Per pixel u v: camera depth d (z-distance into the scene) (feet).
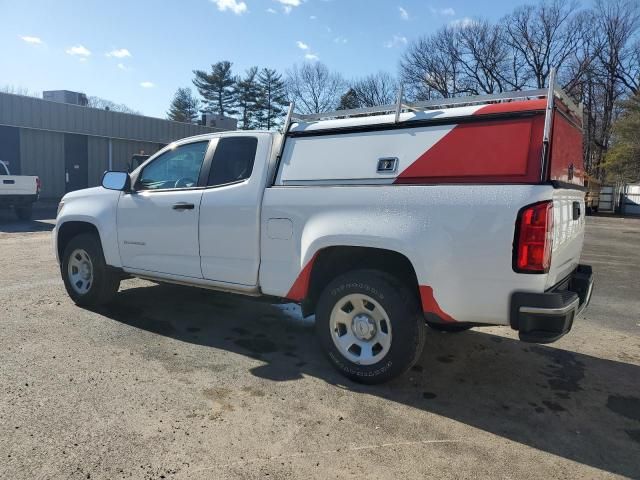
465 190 10.91
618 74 140.77
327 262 13.39
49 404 11.03
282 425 10.50
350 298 12.53
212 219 14.83
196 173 15.84
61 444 9.47
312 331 16.94
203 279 15.37
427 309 11.36
